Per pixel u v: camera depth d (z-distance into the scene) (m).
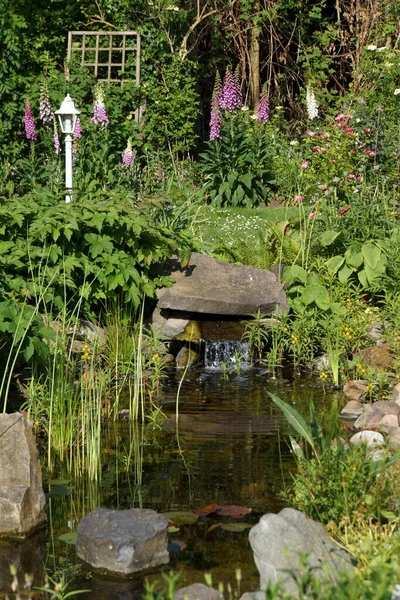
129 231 7.64
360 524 3.60
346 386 6.35
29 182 12.34
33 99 13.94
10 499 3.89
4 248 7.07
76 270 7.40
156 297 7.76
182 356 7.43
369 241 8.41
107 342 7.08
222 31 17.64
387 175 11.05
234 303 7.76
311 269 8.66
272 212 11.82
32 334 5.42
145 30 14.91
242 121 13.23
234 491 4.38
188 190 11.80
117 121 13.95
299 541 3.34
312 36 18.28
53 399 5.43
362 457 3.81
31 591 3.37
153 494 4.36
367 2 17.69
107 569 3.53
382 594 2.48
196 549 3.70
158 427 5.56
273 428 5.49
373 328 7.65
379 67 15.52
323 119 17.53
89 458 4.77
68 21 15.38
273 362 7.20
